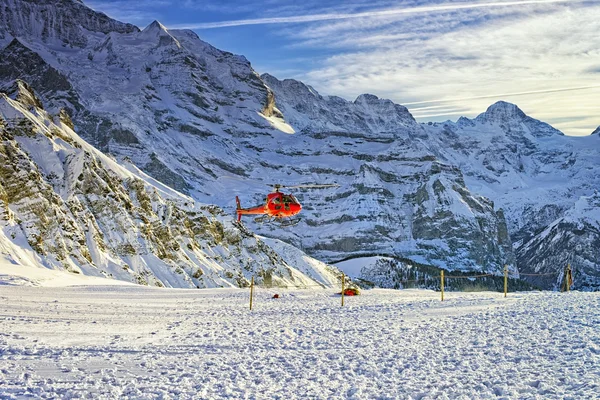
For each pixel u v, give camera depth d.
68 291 57.91
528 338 30.12
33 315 39.31
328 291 65.38
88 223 134.88
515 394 20.92
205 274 156.00
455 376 24.14
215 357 29.11
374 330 35.88
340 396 22.33
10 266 86.56
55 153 150.75
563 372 23.22
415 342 31.50
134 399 21.89
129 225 142.50
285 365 27.59
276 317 42.75
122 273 128.25
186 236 166.25
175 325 38.50
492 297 52.66
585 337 28.95
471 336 32.00
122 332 35.03
